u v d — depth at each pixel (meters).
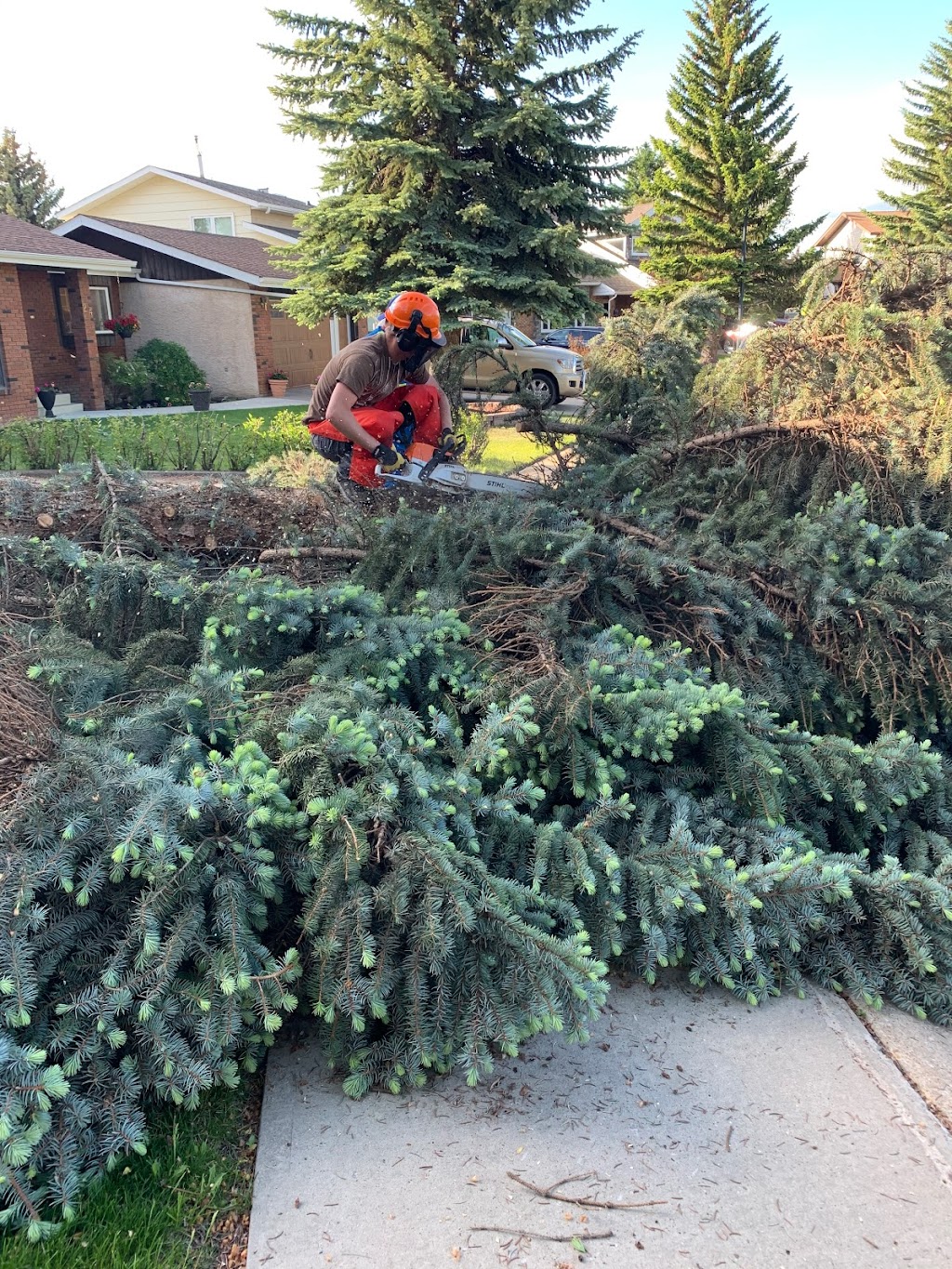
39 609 3.21
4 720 2.02
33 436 6.96
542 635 2.80
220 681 2.40
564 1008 1.93
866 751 2.67
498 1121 1.93
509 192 11.57
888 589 3.06
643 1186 1.76
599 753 2.56
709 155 21.23
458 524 3.39
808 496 3.85
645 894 2.28
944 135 24.41
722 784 2.67
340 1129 1.90
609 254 31.92
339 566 3.60
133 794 1.88
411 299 3.54
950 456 3.37
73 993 1.78
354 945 1.88
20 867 1.73
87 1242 1.58
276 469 5.98
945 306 3.87
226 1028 1.78
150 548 3.73
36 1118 1.54
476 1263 1.58
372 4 10.87
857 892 2.47
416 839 1.99
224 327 18.55
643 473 4.00
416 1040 1.90
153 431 7.52
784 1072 2.11
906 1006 2.38
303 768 2.13
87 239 18.19
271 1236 1.63
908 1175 1.81
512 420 4.31
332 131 11.15
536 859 2.25
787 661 3.20
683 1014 2.32
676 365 4.21
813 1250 1.63
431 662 2.80
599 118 11.20
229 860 1.93
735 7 19.98
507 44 11.24
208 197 22.09
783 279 21.11
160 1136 1.85
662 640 3.23
